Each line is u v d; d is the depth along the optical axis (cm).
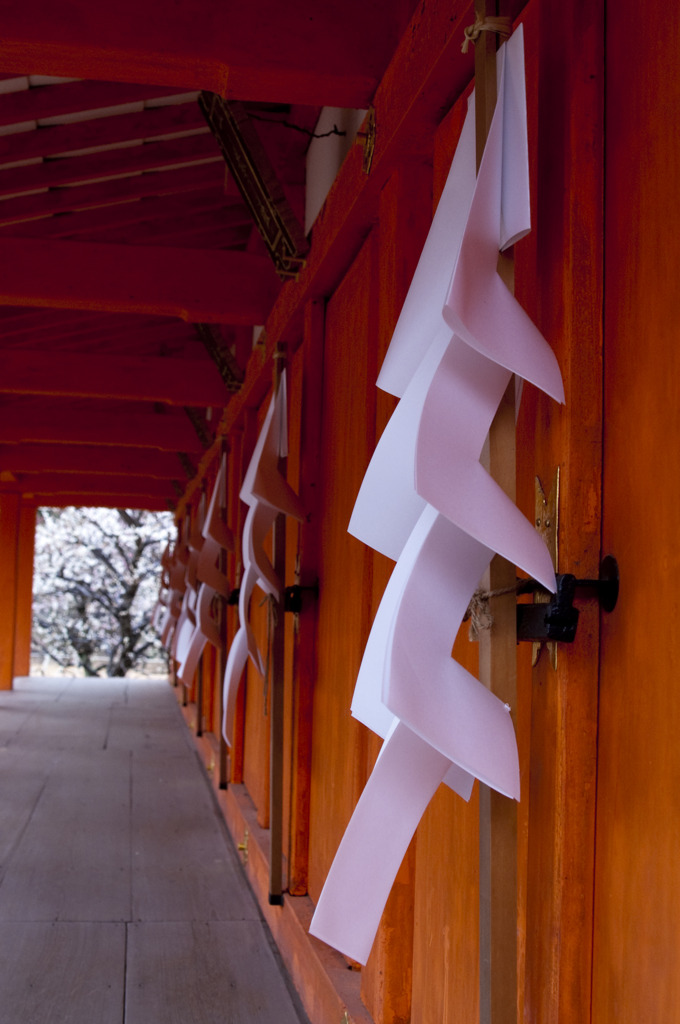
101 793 586
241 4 253
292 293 397
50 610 2056
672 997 120
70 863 432
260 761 469
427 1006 208
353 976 266
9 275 504
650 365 132
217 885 411
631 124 139
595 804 142
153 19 248
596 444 145
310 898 342
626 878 132
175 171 562
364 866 153
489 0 150
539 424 155
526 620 149
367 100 266
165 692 1245
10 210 545
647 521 132
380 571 254
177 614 988
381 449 167
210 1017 281
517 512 135
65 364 745
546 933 145
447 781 158
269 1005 293
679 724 122
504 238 142
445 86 206
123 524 2034
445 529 140
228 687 343
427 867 212
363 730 270
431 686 133
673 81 128
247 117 358
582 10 149
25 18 243
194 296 516
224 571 677
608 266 146
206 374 758
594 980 140
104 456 1144
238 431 646
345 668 300
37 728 862
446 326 156
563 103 154
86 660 2086
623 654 136
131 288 513
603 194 147
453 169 166
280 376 371
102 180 554
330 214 315
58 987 297
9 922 353
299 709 358
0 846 455
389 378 176
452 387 137
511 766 135
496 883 140
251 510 348
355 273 313
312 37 256
